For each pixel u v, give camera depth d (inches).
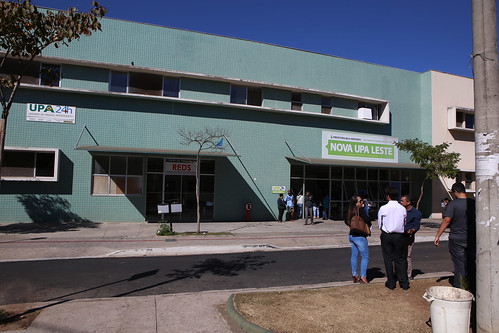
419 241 538.0
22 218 559.8
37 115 574.9
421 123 887.7
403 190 866.1
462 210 228.4
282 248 445.1
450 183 876.0
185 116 657.0
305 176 762.8
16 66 570.3
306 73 762.2
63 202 579.8
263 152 709.3
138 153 594.9
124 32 631.8
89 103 603.5
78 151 593.0
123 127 618.2
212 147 634.2
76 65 600.1
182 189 653.3
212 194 672.4
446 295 166.6
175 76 657.0
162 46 652.1
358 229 272.5
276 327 177.8
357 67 818.2
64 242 423.2
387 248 254.1
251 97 719.7
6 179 550.0
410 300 224.7
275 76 732.7
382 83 845.2
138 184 624.7
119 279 281.0
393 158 843.4
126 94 610.2
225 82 687.1
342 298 226.8
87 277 285.9
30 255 363.9
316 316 193.8
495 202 159.2
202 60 677.3
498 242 157.1
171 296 233.5
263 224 645.9
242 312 196.9
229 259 368.8
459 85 905.5
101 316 195.8
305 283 279.4
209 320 193.2
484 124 165.0
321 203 773.9
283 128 730.8
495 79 165.5
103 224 577.9
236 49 704.4
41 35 231.5
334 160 743.7
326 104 784.3
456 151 886.4
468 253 225.9
